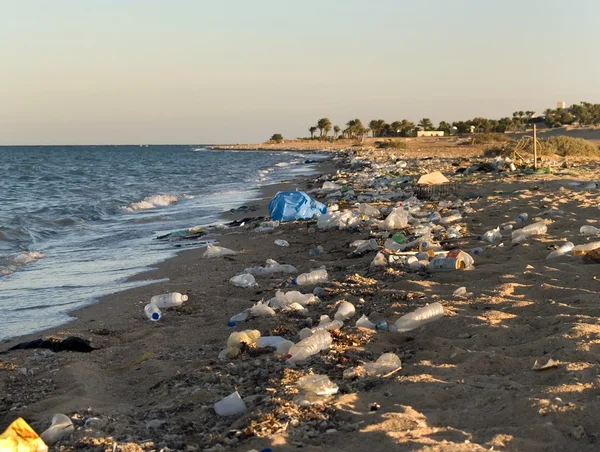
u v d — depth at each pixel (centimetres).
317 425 398
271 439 377
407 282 774
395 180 2267
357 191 2036
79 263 1162
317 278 845
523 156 3080
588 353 480
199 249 1254
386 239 1107
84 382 529
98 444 388
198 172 4662
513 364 482
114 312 790
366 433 374
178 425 422
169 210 2083
